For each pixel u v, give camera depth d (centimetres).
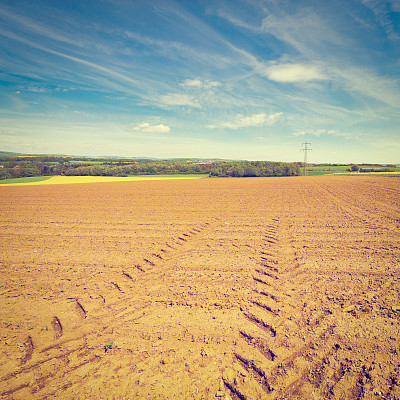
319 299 608
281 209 1884
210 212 1853
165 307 602
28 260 938
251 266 826
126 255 976
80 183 5759
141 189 4091
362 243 1022
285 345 458
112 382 394
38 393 377
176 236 1229
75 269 849
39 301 648
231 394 367
